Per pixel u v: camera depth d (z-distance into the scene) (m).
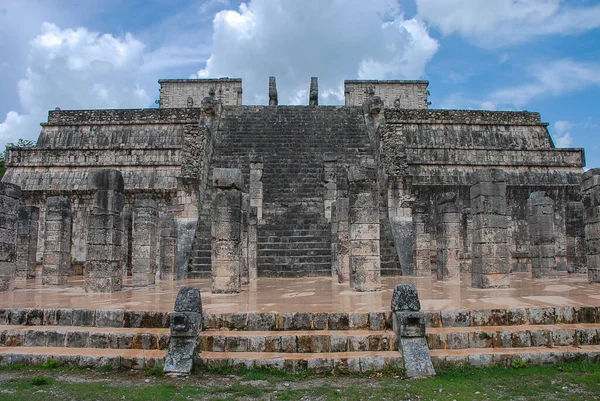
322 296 12.01
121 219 14.72
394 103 40.88
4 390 7.16
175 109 34.75
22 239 20.33
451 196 16.98
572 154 32.03
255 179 22.97
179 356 8.04
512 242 29.30
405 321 8.14
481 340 8.60
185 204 21.84
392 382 7.40
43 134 34.12
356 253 13.49
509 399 6.64
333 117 31.02
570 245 20.77
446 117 35.03
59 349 8.77
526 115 35.66
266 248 20.62
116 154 30.52
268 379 7.61
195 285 16.28
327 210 22.41
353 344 8.41
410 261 20.03
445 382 7.35
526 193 30.08
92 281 13.91
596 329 8.86
